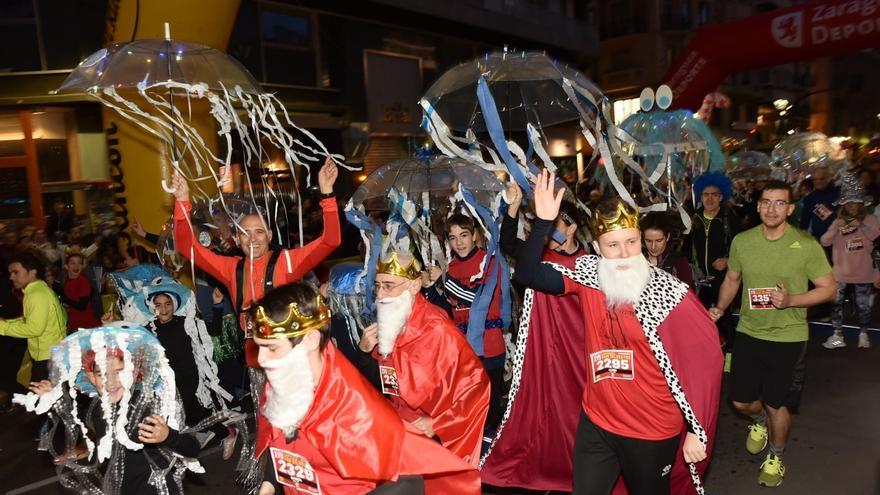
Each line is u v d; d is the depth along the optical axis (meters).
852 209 7.18
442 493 2.74
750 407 4.38
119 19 7.47
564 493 4.02
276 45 15.42
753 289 4.04
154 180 7.67
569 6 26.38
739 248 4.11
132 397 2.84
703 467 3.12
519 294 5.00
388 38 18.14
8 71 11.27
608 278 2.82
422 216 5.02
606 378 2.94
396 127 18.28
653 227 4.46
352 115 16.98
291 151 4.25
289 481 2.41
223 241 5.95
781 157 11.08
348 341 4.47
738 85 38.16
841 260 7.25
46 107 11.41
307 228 10.29
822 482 4.33
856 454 4.71
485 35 21.66
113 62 4.40
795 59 11.77
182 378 4.60
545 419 3.86
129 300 4.59
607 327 2.92
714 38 12.52
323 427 2.22
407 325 3.31
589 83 3.99
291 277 4.15
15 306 7.18
